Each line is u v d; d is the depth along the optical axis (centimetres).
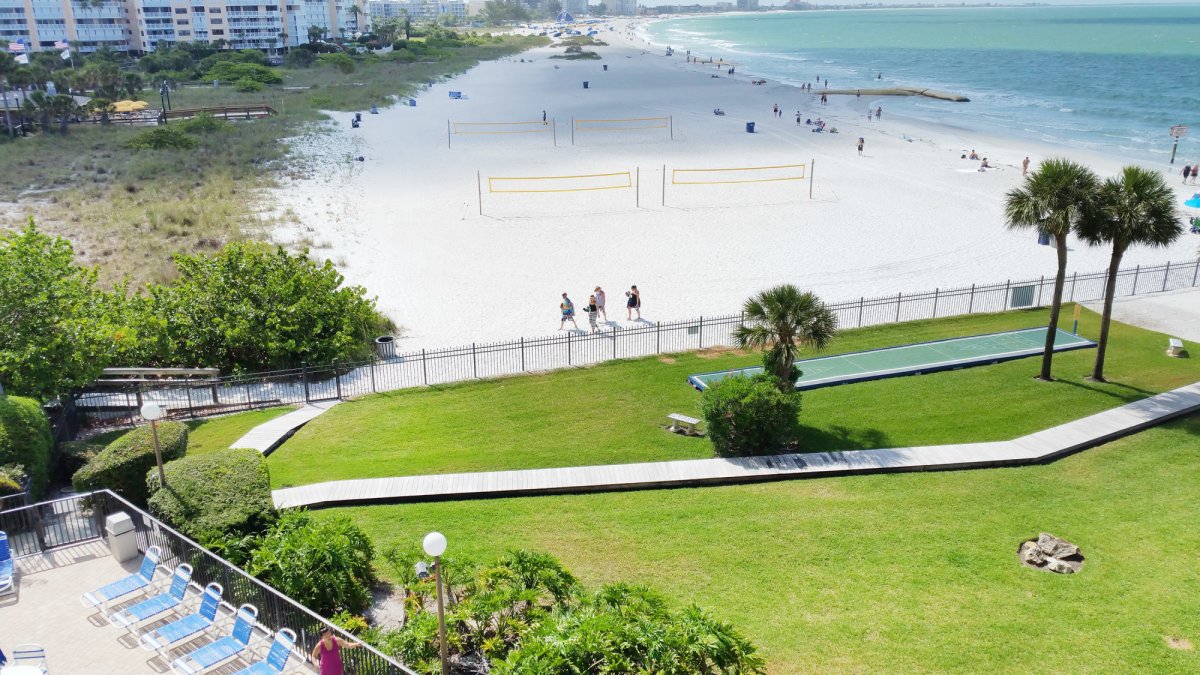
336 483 2109
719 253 4678
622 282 4206
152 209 5544
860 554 1767
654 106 11500
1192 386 2705
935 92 12344
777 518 1933
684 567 1730
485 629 1420
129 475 1864
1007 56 19112
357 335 3441
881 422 2489
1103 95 12038
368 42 19925
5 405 2036
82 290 2923
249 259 3372
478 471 2198
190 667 1263
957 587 1641
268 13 18700
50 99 9150
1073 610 1561
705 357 3191
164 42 16800
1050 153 7700
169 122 9531
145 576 1474
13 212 5631
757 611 1575
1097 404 2602
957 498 2016
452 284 4206
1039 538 1777
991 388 2761
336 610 1497
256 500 1692
